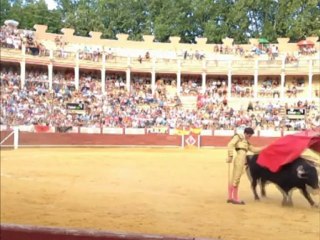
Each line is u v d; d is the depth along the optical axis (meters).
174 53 20.98
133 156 19.95
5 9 19.72
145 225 6.49
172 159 18.75
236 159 8.95
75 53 25.41
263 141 12.20
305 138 8.78
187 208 8.06
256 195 9.40
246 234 6.21
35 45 25.17
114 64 24.58
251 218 7.42
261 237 6.05
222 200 9.11
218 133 21.67
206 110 18.73
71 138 24.50
